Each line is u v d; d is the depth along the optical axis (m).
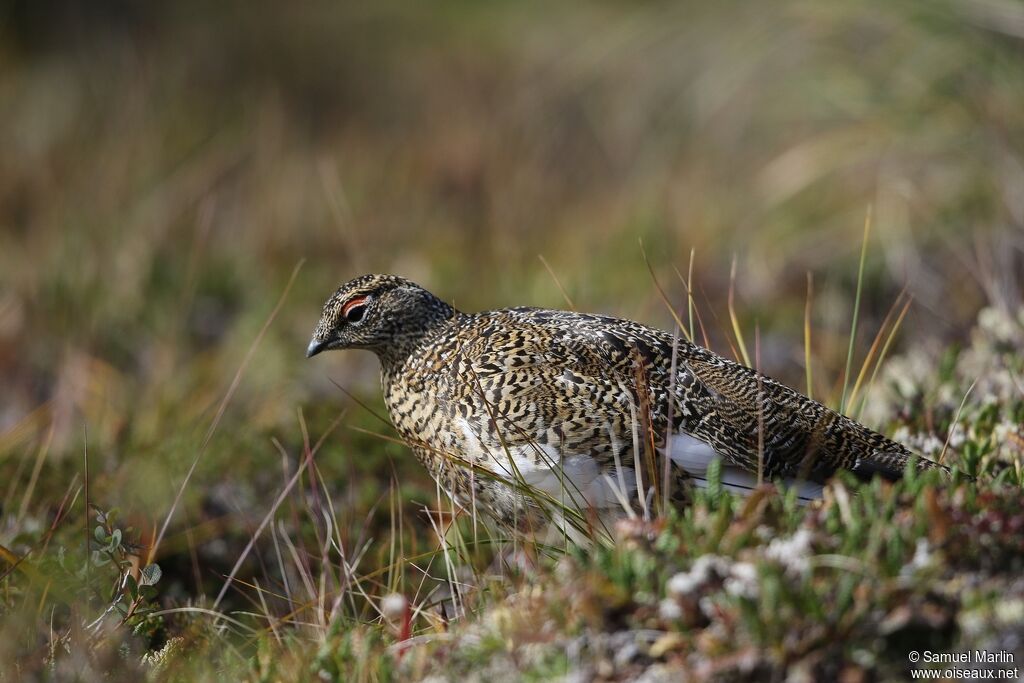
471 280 15.70
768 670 5.45
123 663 6.71
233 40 24.73
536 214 18.25
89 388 12.86
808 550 5.84
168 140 19.98
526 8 28.47
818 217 15.50
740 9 20.05
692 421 7.70
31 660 6.81
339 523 9.08
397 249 17.19
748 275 14.84
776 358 12.78
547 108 21.61
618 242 16.14
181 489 8.55
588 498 7.61
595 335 7.94
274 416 10.99
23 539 8.47
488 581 7.17
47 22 24.94
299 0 27.41
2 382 13.30
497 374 7.83
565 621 5.97
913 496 6.34
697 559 5.85
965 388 9.19
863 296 13.88
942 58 15.01
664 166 18.95
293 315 14.84
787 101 18.05
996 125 14.41
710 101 19.31
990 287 12.28
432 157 20.31
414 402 8.33
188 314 14.80
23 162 18.89
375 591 8.22
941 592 5.65
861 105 15.74
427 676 6.16
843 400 8.79
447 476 8.17
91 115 20.59
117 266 15.61
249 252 16.58
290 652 6.74
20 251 16.31
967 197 14.24
